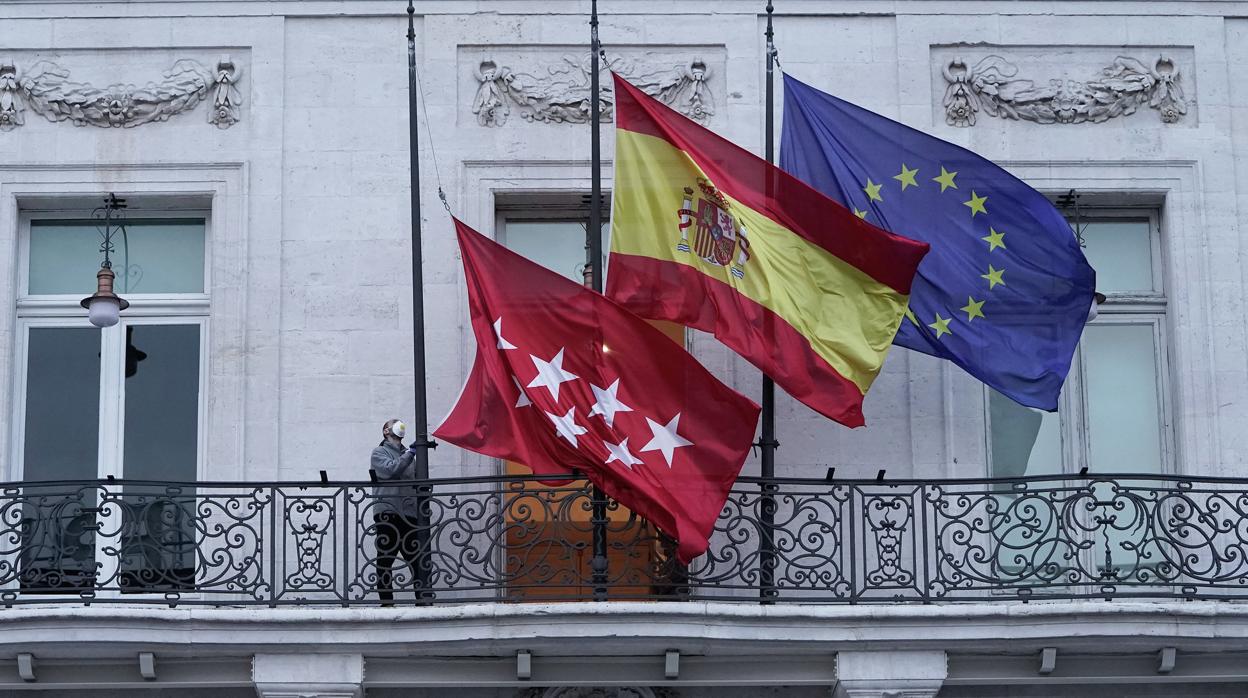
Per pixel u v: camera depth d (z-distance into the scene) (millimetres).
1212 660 24875
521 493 24734
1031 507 24859
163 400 26719
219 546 25766
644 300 25250
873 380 25234
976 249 25812
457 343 26453
